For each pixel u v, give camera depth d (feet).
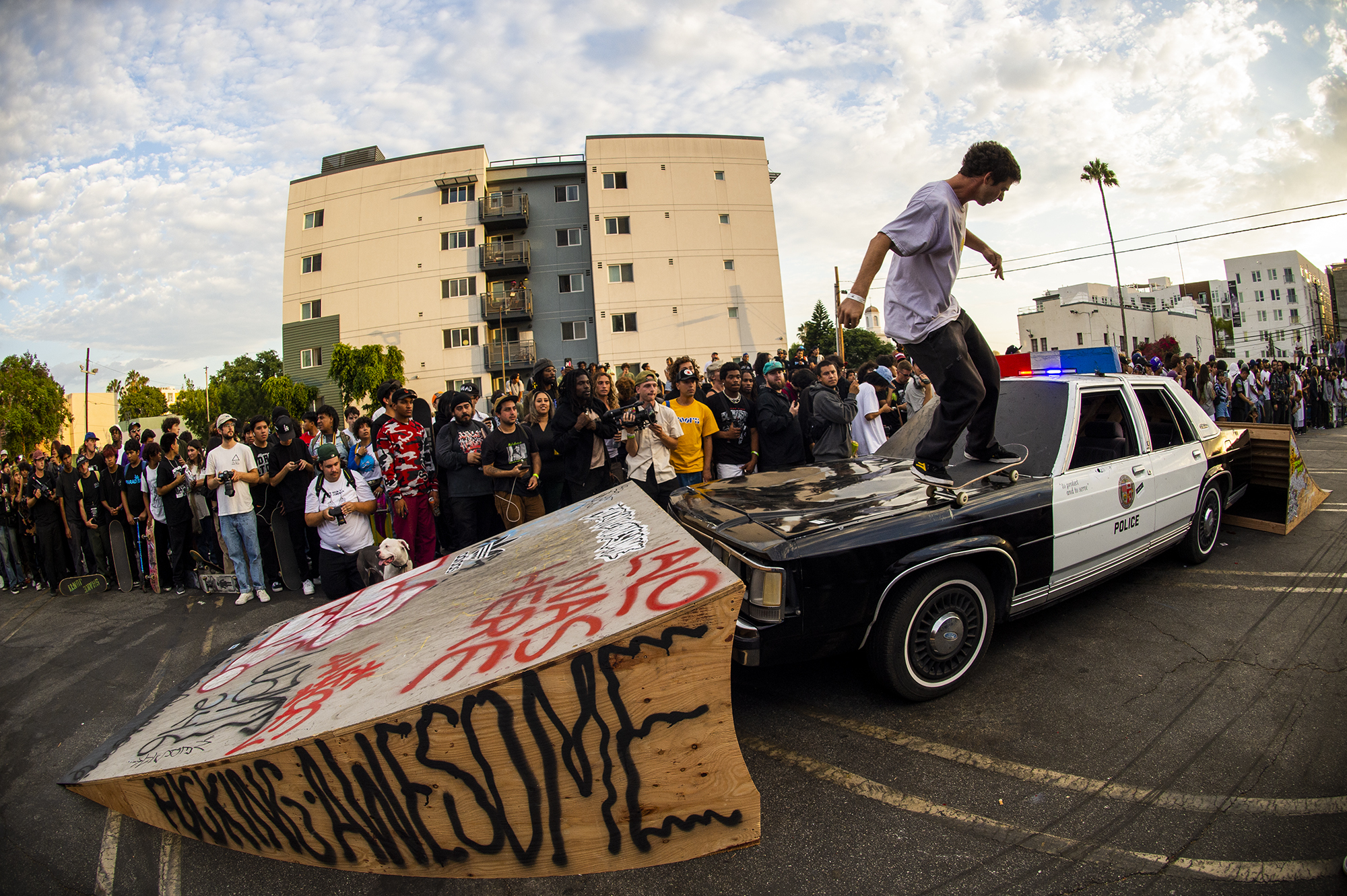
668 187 102.01
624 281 101.30
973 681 10.68
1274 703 9.76
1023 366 16.24
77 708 12.92
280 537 20.01
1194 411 15.69
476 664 7.20
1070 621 12.91
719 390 19.70
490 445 16.87
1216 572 15.34
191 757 8.05
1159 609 13.35
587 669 6.68
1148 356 43.91
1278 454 18.39
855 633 9.18
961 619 10.02
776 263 103.86
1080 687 10.41
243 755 7.41
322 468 16.31
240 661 11.48
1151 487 13.33
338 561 16.38
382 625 10.18
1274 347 259.60
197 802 7.98
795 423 18.47
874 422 19.19
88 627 18.45
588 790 6.83
